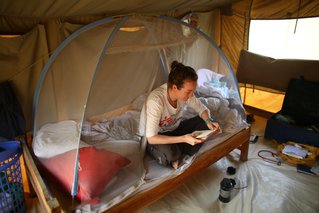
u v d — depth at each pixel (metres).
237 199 1.74
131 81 2.21
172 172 1.47
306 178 2.00
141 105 2.20
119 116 2.10
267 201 1.74
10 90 1.81
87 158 1.29
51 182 1.34
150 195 1.39
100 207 1.18
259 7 2.87
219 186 1.88
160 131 1.63
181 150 1.55
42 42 1.90
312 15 2.52
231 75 2.17
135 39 1.86
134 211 1.34
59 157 1.35
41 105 1.81
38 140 1.48
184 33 2.05
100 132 1.77
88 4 1.81
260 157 2.28
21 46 1.81
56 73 1.94
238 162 2.20
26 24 1.83
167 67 2.17
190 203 1.70
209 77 2.29
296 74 2.73
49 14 1.85
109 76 2.03
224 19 3.27
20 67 1.85
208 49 2.15
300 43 2.68
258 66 3.03
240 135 1.98
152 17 1.73
